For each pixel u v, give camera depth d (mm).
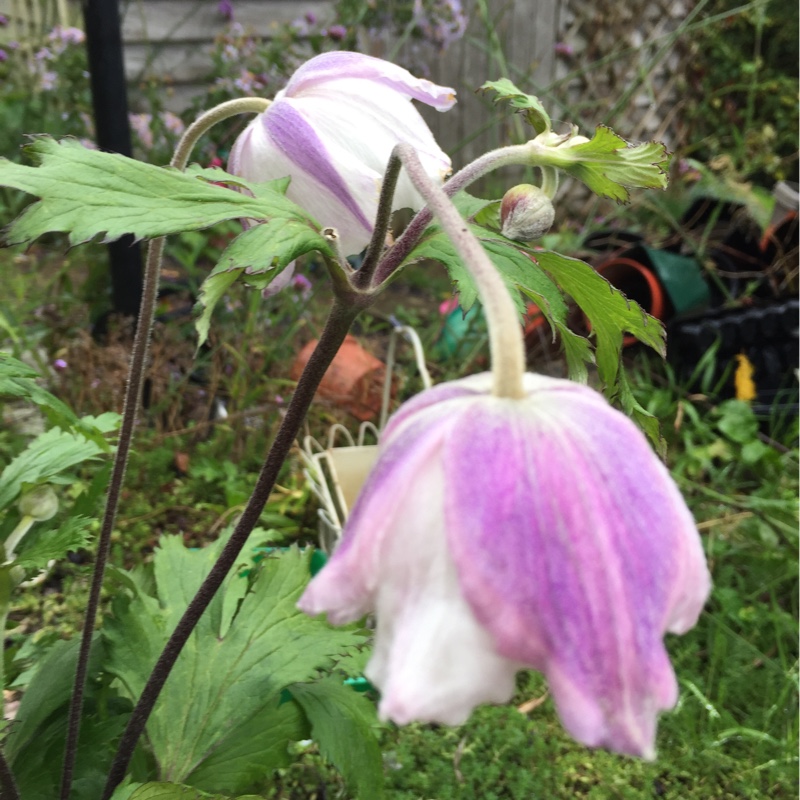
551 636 112
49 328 614
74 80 853
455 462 118
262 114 211
